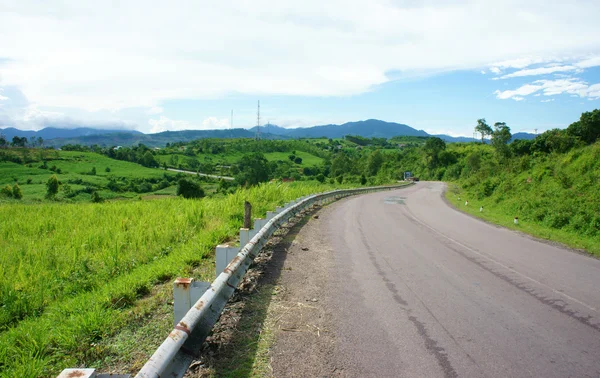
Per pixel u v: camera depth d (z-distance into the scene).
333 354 3.86
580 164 24.27
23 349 3.79
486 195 30.42
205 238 9.01
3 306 5.21
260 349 3.95
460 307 5.33
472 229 13.84
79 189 79.38
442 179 92.12
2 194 37.19
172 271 6.58
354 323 4.68
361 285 6.29
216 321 4.21
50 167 121.56
